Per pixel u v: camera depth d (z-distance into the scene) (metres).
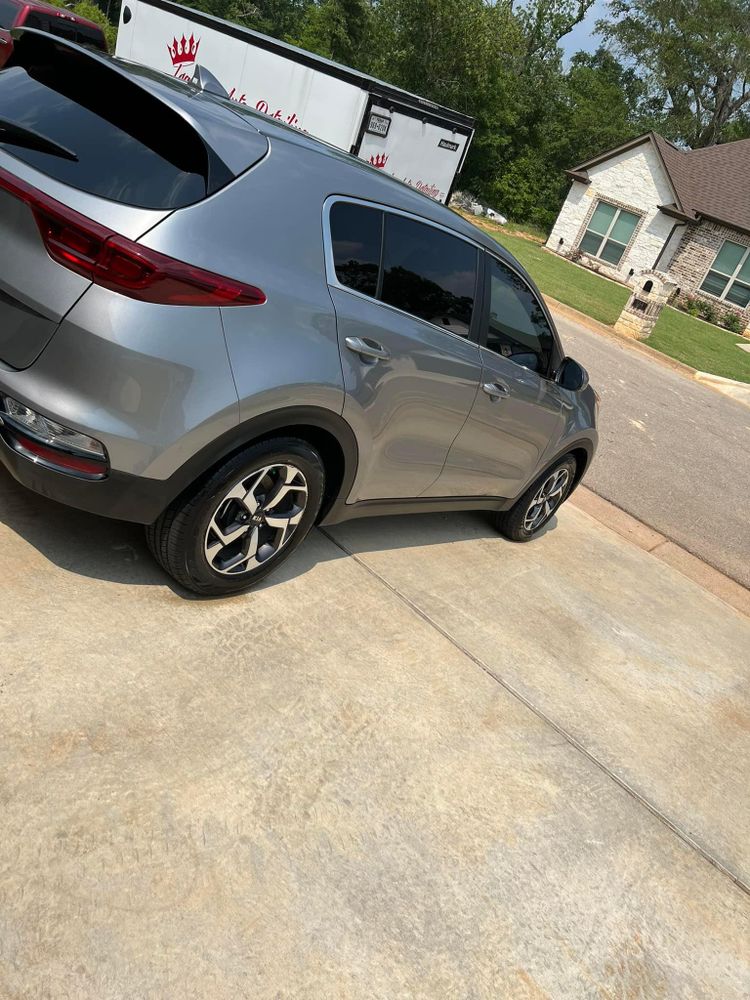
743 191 27.36
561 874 2.54
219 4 49.97
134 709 2.40
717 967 2.46
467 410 3.63
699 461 8.89
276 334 2.53
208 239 2.36
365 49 41.50
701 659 4.44
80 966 1.71
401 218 3.12
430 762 2.75
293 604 3.25
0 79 2.73
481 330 3.65
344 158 3.05
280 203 2.59
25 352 2.32
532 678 3.53
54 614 2.60
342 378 2.79
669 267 27.98
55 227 2.21
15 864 1.84
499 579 4.35
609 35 44.53
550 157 38.47
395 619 3.48
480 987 2.06
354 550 3.90
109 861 1.94
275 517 2.94
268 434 2.70
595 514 6.15
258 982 1.83
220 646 2.81
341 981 1.92
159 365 2.27
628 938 2.42
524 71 38.62
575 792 2.94
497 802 2.71
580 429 4.72
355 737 2.70
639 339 16.66
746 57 42.28
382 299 3.03
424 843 2.41
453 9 31.83
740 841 3.06
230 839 2.14
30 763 2.10
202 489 2.59
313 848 2.23
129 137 2.42
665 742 3.49
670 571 5.55
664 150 27.53
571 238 29.81
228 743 2.44
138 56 11.97
